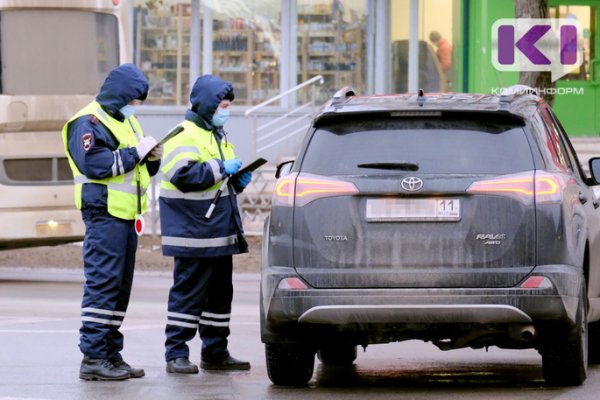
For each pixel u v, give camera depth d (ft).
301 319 73.82
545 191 73.26
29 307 126.21
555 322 73.05
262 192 199.52
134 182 82.23
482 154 74.64
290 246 74.43
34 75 147.02
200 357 93.91
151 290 144.25
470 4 231.91
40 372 84.84
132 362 90.74
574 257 74.43
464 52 233.14
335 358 93.20
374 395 75.66
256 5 238.48
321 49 238.68
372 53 238.68
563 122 228.43
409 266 73.00
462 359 95.76
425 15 237.45
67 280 156.04
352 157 75.25
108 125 81.76
